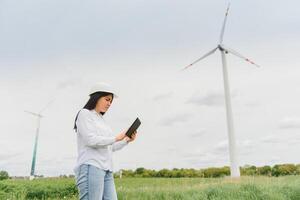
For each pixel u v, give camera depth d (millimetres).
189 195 8414
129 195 8898
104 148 3299
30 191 10891
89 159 3184
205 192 8820
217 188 9219
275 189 8547
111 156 3432
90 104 3404
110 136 3420
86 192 3146
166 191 9273
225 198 7973
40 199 10742
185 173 36719
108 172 3340
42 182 12500
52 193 11055
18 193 10008
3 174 18438
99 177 3164
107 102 3447
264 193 7891
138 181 16125
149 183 14102
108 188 3311
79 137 3314
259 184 9523
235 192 8359
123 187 11094
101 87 3426
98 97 3402
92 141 3145
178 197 8445
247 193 8164
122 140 3697
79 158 3248
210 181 12727
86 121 3240
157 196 8781
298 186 9016
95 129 3270
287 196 8070
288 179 12188
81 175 3178
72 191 11242
